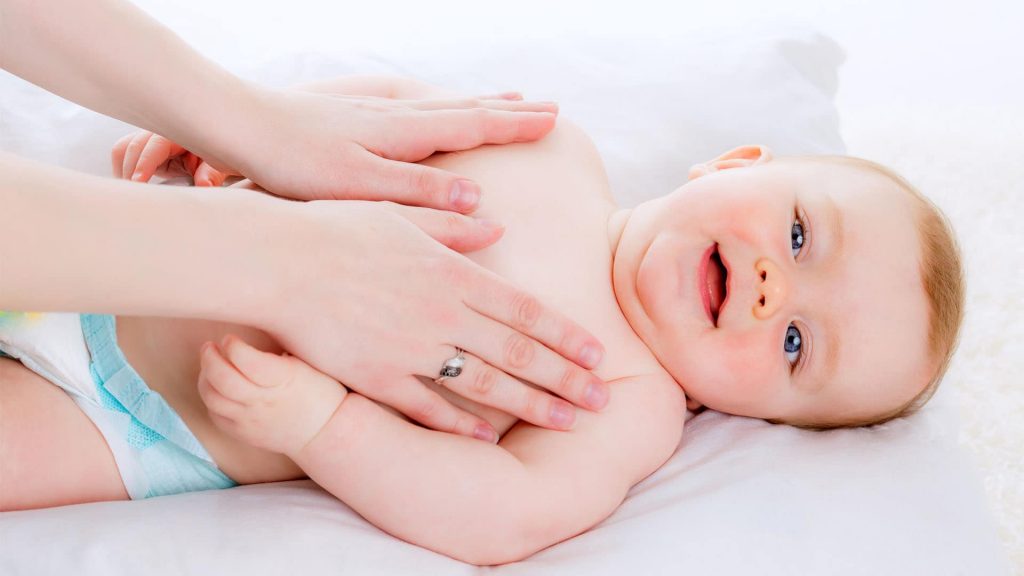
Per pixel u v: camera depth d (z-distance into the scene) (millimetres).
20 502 949
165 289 755
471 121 1144
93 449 992
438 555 938
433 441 953
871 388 1162
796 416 1213
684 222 1162
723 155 1407
